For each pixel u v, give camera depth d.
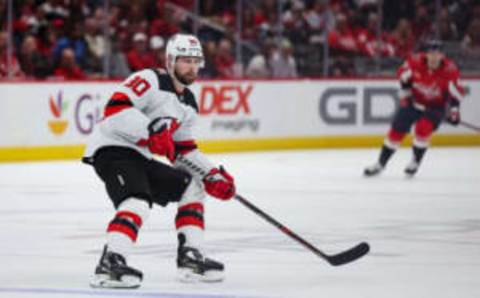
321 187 30.06
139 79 14.38
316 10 45.97
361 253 15.30
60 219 22.80
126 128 14.11
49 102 37.16
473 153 43.53
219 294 13.91
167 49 14.59
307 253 18.12
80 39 40.00
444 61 33.84
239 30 43.59
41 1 39.69
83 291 14.09
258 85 42.50
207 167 14.77
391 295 14.01
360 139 45.19
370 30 46.44
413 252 18.34
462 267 16.66
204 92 40.69
